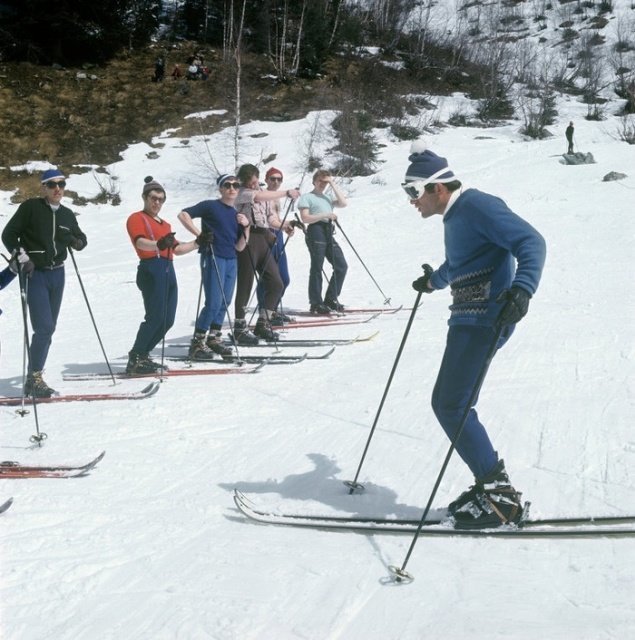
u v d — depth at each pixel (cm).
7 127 2803
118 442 446
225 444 439
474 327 292
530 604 244
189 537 311
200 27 4119
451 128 3403
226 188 674
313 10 3950
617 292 882
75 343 830
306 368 632
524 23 5312
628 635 221
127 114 3088
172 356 702
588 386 511
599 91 4209
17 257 510
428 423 459
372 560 284
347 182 2480
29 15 3409
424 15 5409
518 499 303
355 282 1181
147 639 234
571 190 1916
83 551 298
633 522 297
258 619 243
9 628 244
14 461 412
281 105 3325
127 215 2233
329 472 386
